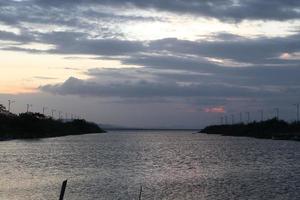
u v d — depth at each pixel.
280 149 143.75
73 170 74.25
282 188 54.47
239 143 193.88
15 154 107.50
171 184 58.31
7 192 50.22
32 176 64.88
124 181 60.59
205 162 94.62
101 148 144.00
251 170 77.56
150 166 83.62
